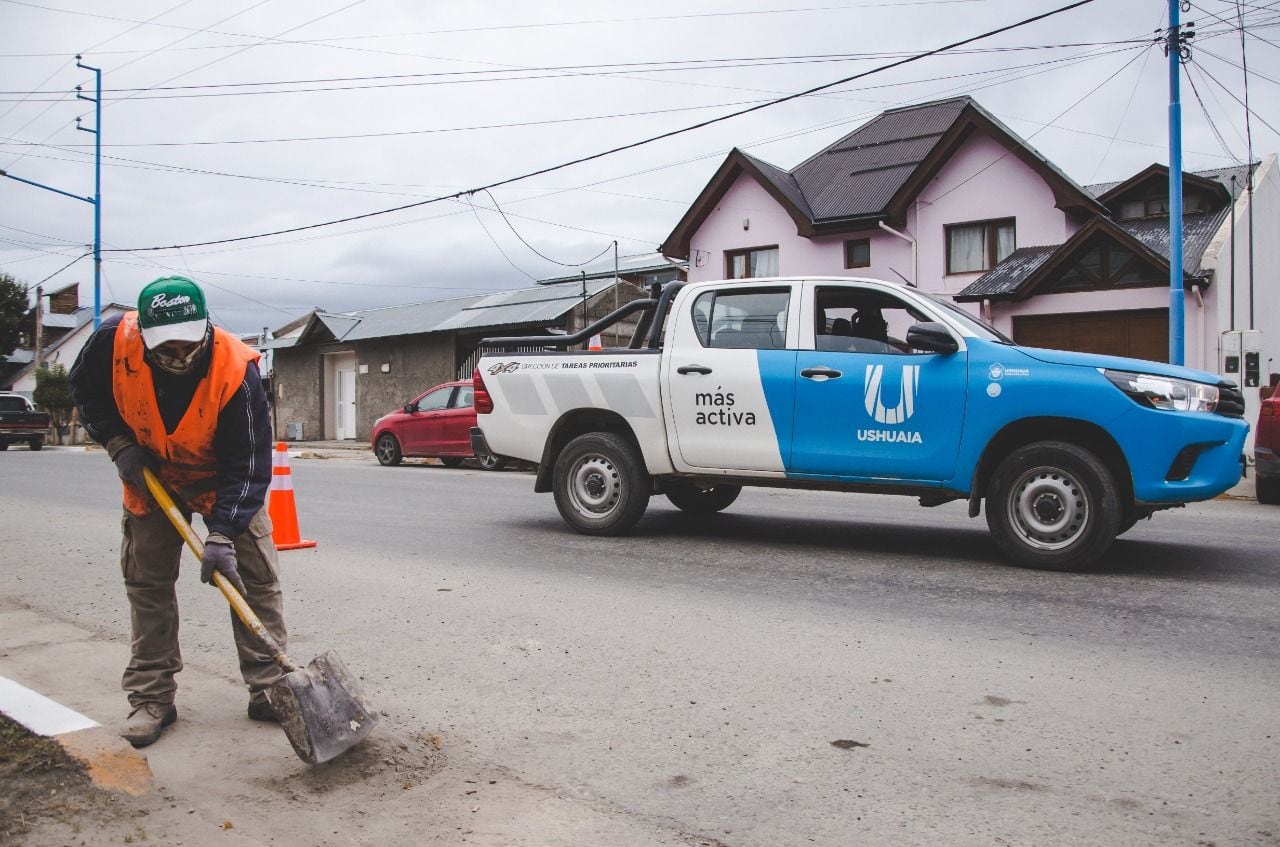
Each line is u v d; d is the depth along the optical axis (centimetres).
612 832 277
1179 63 1388
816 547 722
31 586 619
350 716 310
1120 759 323
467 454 1645
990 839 270
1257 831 273
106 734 302
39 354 5056
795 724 359
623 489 756
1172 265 1386
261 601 356
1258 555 680
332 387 3020
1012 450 645
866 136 2436
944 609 528
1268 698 382
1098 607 528
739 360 703
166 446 319
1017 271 1859
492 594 576
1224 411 604
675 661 438
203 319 298
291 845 267
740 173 2309
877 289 673
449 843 269
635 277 3247
